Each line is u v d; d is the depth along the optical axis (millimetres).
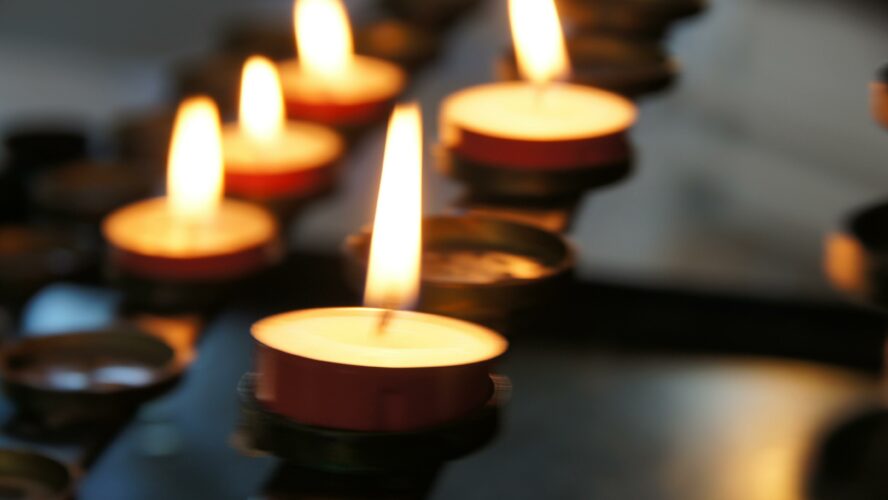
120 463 696
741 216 909
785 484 665
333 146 637
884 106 478
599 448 695
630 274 852
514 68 578
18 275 617
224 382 748
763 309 776
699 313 780
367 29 738
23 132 749
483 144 515
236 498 677
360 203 965
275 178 614
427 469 431
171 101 768
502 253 492
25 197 732
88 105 1129
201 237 583
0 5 1209
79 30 1203
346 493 435
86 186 685
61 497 473
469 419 433
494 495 664
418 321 450
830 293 812
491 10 1022
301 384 431
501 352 441
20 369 537
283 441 431
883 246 485
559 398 729
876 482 651
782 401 727
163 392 524
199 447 708
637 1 620
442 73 1002
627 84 573
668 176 943
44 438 505
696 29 918
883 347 762
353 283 476
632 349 768
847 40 828
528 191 511
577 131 517
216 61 756
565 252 482
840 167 838
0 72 1173
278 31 785
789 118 873
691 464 684
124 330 547
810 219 859
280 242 601
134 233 590
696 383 744
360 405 429
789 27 868
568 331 775
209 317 570
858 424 695
